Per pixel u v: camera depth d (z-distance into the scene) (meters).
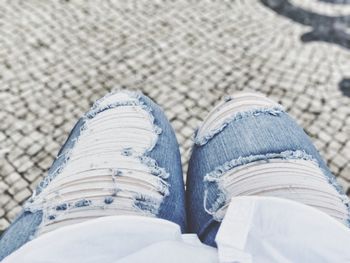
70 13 1.25
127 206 0.36
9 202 0.79
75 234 0.28
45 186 0.39
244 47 1.14
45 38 1.16
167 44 1.15
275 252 0.27
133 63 1.09
